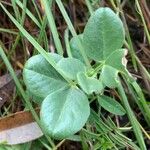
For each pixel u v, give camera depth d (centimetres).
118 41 11
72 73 11
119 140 13
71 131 10
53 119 10
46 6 12
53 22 12
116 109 11
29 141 13
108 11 11
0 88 14
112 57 10
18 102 14
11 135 12
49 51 14
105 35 11
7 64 12
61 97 10
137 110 14
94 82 10
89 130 13
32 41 11
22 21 13
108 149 13
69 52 12
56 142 13
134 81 11
